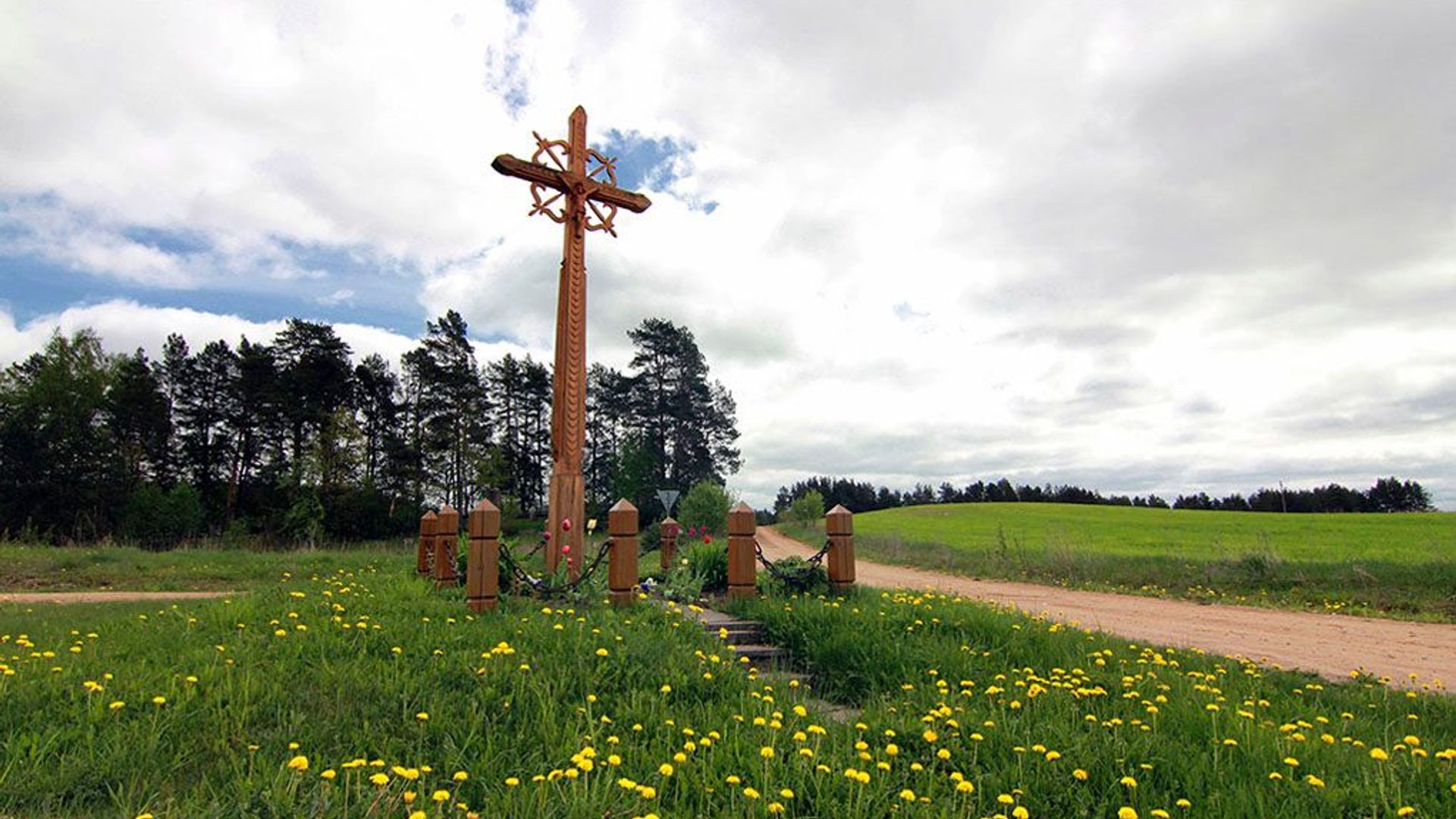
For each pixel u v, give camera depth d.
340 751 4.32
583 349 11.26
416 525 52.31
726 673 6.11
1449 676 8.21
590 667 5.94
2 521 43.12
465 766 4.16
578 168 11.54
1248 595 15.42
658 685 5.75
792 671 7.54
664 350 68.81
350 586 10.77
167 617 8.92
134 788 3.67
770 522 95.12
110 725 4.48
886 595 10.45
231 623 7.79
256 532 47.47
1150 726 5.19
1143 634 10.99
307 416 50.81
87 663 5.97
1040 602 15.09
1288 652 9.56
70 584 17.94
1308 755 4.54
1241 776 4.17
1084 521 49.50
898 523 52.03
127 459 49.91
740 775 4.05
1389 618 12.72
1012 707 5.44
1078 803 3.87
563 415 10.95
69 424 46.44
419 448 53.41
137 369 51.53
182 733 4.45
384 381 58.06
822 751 4.45
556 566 10.48
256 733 4.51
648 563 15.95
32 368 47.72
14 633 8.69
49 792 3.59
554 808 3.51
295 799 3.50
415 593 9.54
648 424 67.88
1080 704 5.77
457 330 55.59
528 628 7.14
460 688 5.50
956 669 6.73
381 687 5.33
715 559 11.65
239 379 50.75
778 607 9.03
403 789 3.69
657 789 3.83
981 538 36.31
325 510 44.12
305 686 5.45
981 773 4.23
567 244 11.38
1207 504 83.69
